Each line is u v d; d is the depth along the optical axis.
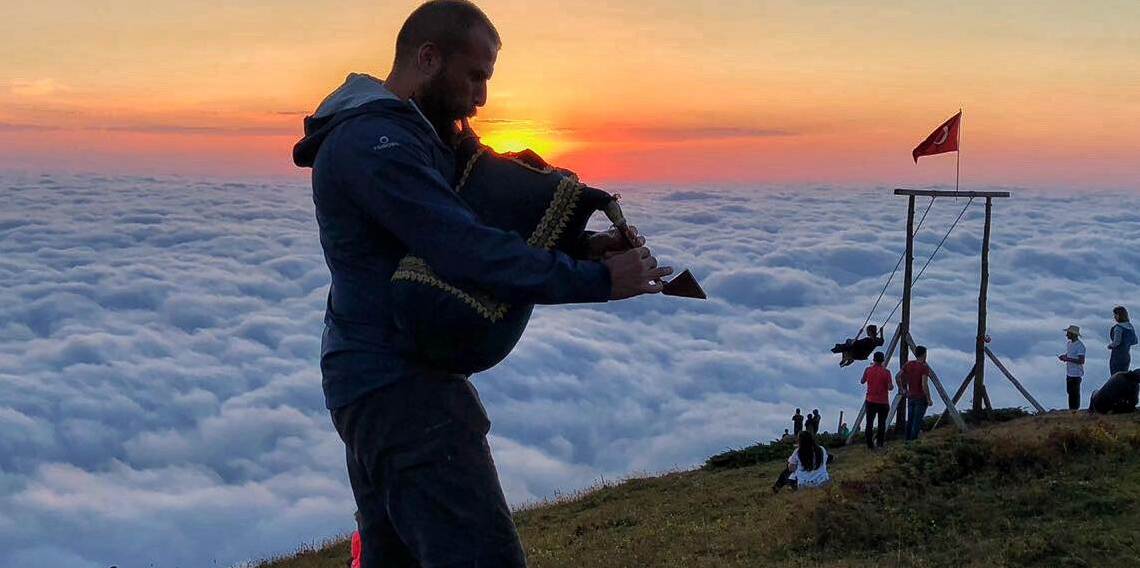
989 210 22.64
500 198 2.70
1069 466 11.20
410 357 2.70
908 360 22.52
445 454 2.68
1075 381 21.95
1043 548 8.75
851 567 9.55
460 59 2.72
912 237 22.48
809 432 17.25
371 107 2.64
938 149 22.39
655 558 12.72
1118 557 8.36
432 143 2.68
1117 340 21.02
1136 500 9.79
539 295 2.49
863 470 17.56
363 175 2.54
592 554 14.18
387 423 2.69
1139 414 18.42
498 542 2.71
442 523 2.67
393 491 2.74
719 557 11.66
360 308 2.72
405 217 2.49
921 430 23.28
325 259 2.84
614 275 2.59
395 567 3.01
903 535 10.27
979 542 9.40
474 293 2.52
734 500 17.78
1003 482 11.14
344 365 2.74
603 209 2.77
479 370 2.65
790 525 11.81
